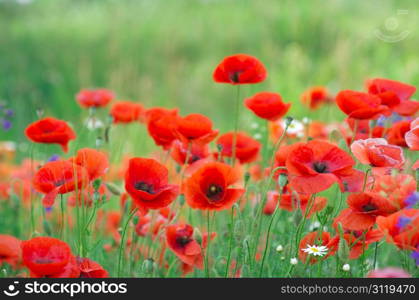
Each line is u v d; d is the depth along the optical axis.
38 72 13.61
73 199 4.18
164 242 3.73
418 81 9.84
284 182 3.16
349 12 16.39
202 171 3.02
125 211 3.91
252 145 4.23
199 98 11.59
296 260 3.18
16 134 9.19
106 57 14.25
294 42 14.74
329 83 10.39
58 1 22.11
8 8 21.36
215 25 16.56
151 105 11.05
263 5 16.77
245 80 3.78
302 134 5.00
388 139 3.88
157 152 4.92
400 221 2.79
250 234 3.53
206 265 3.35
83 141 6.16
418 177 3.26
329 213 3.29
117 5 17.81
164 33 15.57
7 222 5.55
